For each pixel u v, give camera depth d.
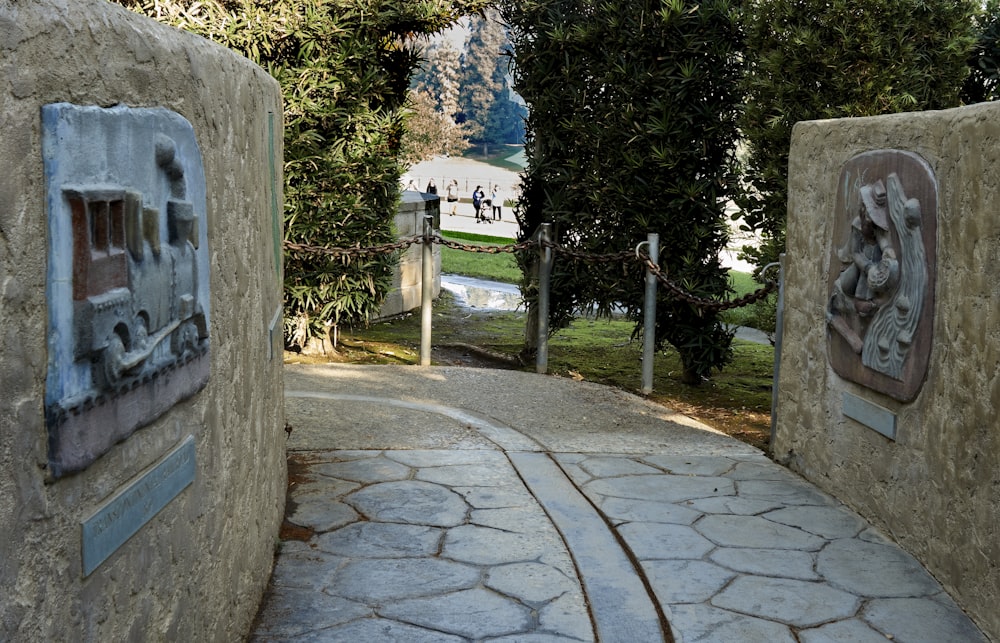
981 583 3.49
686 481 5.05
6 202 1.58
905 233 4.15
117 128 1.95
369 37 7.64
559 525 4.30
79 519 1.86
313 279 7.85
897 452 4.27
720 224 7.44
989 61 7.08
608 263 7.64
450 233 24.20
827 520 4.52
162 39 2.27
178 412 2.42
